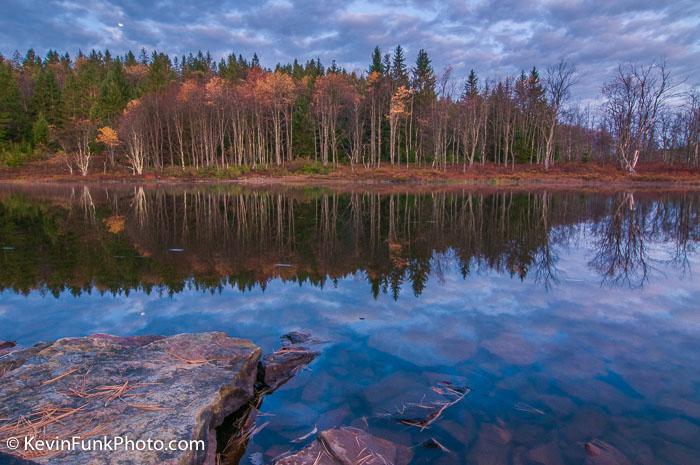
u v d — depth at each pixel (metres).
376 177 48.19
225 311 6.41
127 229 14.86
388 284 7.80
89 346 4.62
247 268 9.11
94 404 3.45
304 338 5.34
